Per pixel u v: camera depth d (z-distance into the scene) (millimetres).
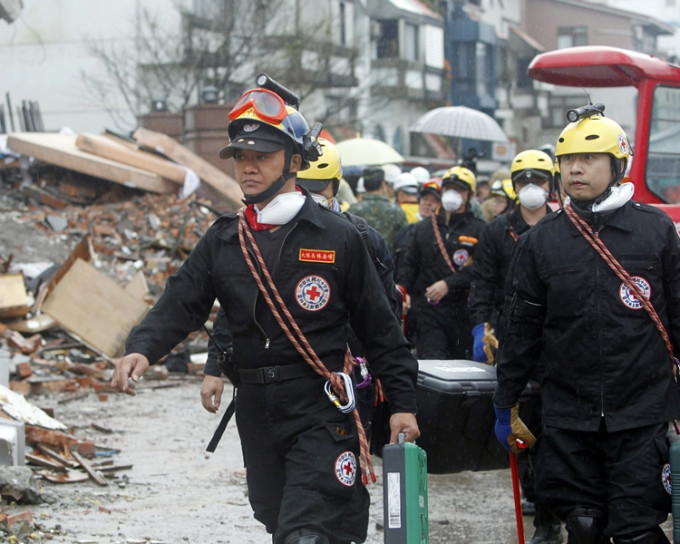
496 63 55750
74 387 11516
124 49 34938
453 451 5234
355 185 15516
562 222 4605
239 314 4105
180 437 9141
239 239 4090
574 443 4543
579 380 4504
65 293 13062
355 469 4094
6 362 9430
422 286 9055
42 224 18578
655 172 9938
